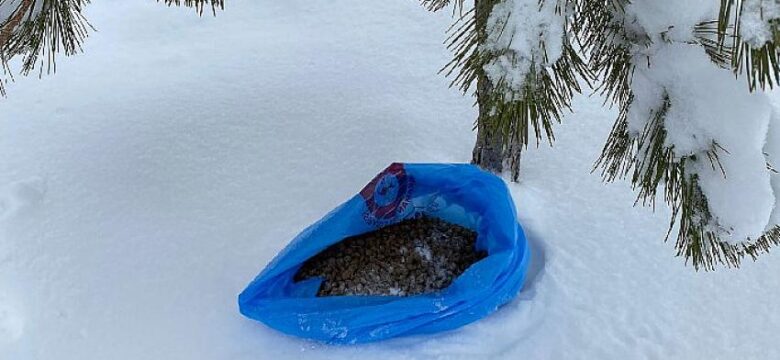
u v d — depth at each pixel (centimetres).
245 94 255
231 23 312
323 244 177
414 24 302
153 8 322
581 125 237
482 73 116
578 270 185
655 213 201
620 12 122
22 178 214
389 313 162
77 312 176
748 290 179
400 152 225
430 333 169
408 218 193
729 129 116
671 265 186
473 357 166
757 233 122
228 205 205
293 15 316
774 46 93
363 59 277
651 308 176
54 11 150
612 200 206
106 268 186
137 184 213
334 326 163
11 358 166
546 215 202
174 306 177
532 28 110
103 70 274
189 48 292
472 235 190
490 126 119
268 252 191
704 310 175
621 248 191
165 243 193
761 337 169
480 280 164
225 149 226
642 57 122
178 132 234
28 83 262
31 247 192
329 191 210
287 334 169
